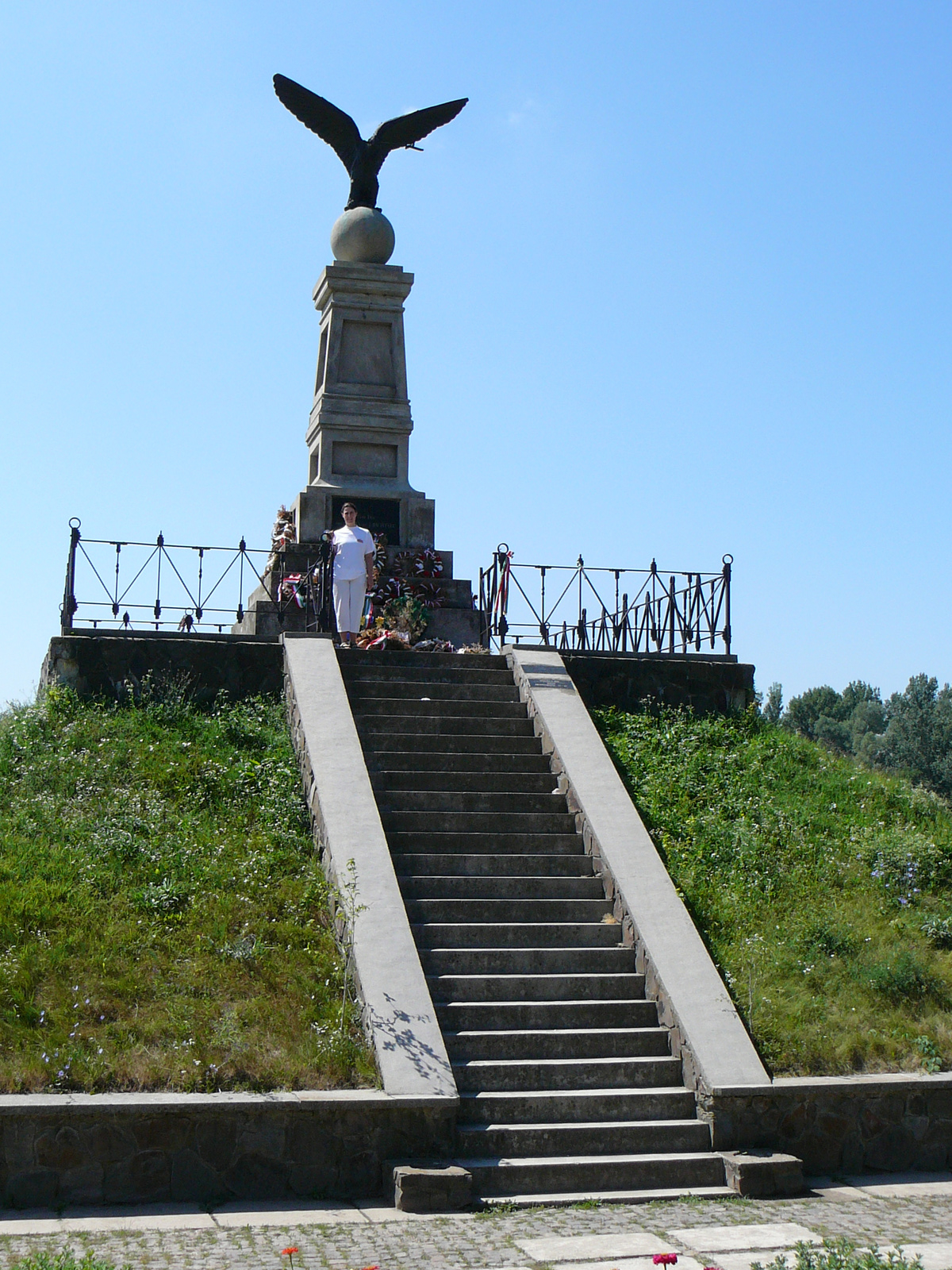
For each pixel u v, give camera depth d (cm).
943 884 1411
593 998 1118
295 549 1953
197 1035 970
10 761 1395
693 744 1611
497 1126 964
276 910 1158
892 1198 945
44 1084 901
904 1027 1133
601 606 1861
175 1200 877
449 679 1595
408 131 2217
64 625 1579
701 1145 987
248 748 1466
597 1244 802
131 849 1235
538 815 1333
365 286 2130
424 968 1115
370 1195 912
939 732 6744
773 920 1266
